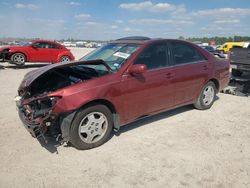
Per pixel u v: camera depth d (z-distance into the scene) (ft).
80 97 11.43
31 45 47.11
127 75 13.08
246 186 9.69
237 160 11.57
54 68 12.83
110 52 15.05
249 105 20.44
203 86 17.84
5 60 45.55
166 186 9.66
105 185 9.71
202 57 17.76
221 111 18.66
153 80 14.17
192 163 11.26
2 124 15.52
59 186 9.63
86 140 12.26
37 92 13.67
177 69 15.55
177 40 16.38
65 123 11.52
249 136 14.20
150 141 13.41
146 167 10.92
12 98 21.94
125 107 13.24
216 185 9.73
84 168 10.82
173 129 15.06
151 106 14.55
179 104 16.49
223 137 14.02
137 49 14.02
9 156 11.70
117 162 11.30
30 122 11.62
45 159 11.50
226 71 19.79
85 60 14.01
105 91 12.17
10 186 9.59
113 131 14.62
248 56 23.52
